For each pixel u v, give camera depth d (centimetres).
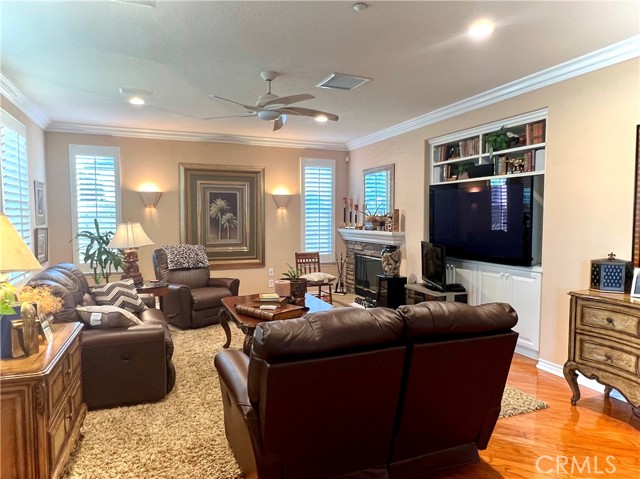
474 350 207
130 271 474
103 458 230
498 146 420
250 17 261
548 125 369
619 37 292
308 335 174
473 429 229
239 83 392
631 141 305
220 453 235
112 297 379
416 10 252
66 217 572
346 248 741
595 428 272
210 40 295
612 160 318
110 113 505
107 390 289
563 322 359
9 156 393
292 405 178
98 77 374
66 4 242
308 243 718
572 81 346
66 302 286
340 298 686
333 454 200
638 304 263
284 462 189
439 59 333
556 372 364
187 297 487
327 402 184
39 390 185
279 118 396
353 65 346
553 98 363
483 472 225
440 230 504
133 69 354
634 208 303
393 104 468
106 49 310
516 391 328
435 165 526
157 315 395
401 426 209
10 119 394
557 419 284
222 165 656
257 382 176
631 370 266
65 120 541
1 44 300
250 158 675
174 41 296
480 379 216
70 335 235
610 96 318
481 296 455
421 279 544
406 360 197
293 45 304
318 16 259
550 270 370
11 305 203
